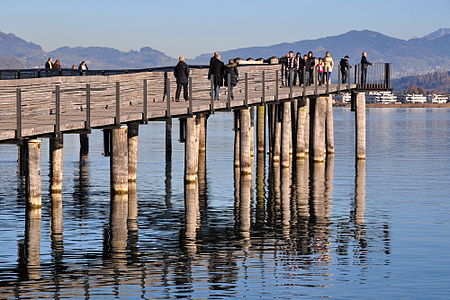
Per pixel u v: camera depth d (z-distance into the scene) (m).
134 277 31.48
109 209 46.28
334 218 44.03
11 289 29.75
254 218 43.91
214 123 177.62
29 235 38.53
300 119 73.50
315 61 77.50
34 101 45.50
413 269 32.97
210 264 33.50
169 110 48.91
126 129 49.72
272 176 63.34
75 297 28.97
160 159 80.81
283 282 31.05
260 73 71.06
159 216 44.31
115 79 51.59
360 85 75.50
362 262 34.00
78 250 35.62
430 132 140.25
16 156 83.12
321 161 73.25
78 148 94.81
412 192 54.56
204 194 53.06
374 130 148.12
